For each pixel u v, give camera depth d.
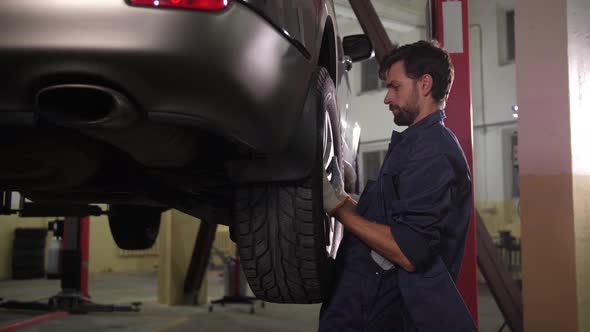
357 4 3.37
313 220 1.52
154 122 1.14
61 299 5.54
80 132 1.31
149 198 1.84
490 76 9.70
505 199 9.52
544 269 3.03
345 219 1.49
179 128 1.29
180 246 6.25
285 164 1.46
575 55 3.03
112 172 1.75
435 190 1.37
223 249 11.50
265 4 1.21
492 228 9.54
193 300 6.16
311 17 1.52
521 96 3.17
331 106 1.70
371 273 1.48
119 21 1.06
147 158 1.41
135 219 2.94
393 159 1.51
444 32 2.39
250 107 1.20
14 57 1.05
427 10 2.64
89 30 1.05
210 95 1.13
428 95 1.55
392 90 1.58
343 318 1.49
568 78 2.98
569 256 2.95
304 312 5.61
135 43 1.06
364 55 2.67
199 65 1.10
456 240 1.44
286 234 1.54
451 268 1.48
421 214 1.36
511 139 9.46
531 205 3.10
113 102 1.10
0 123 1.14
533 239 3.08
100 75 1.07
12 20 1.05
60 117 1.09
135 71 1.07
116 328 4.72
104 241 11.05
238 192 1.58
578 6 3.07
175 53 1.08
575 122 2.99
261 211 1.56
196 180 1.78
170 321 5.07
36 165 1.37
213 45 1.10
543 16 3.09
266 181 1.50
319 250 1.55
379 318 1.46
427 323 1.37
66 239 5.63
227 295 6.25
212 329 4.70
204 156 1.59
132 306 5.99
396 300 1.46
